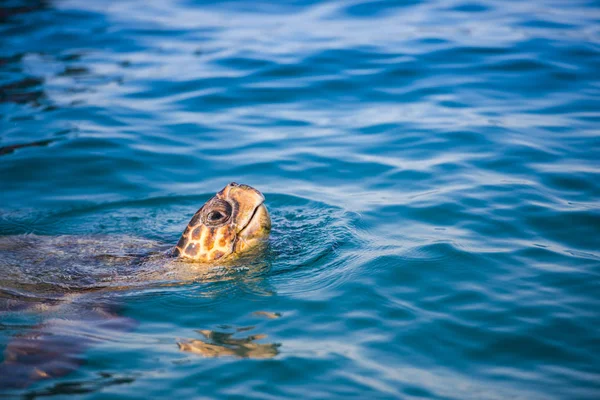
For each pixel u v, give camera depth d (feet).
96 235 83.05
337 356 54.54
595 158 93.20
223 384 51.39
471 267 68.44
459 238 74.95
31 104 123.85
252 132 112.37
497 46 140.97
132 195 94.94
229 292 67.10
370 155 101.71
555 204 81.51
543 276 65.92
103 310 64.39
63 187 96.78
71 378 52.90
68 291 68.64
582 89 118.62
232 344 57.26
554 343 55.31
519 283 64.95
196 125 115.34
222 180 97.66
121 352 56.59
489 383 50.72
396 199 87.04
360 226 80.12
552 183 87.15
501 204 82.58
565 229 75.61
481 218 79.36
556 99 115.65
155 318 62.95
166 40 159.74
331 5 180.45
